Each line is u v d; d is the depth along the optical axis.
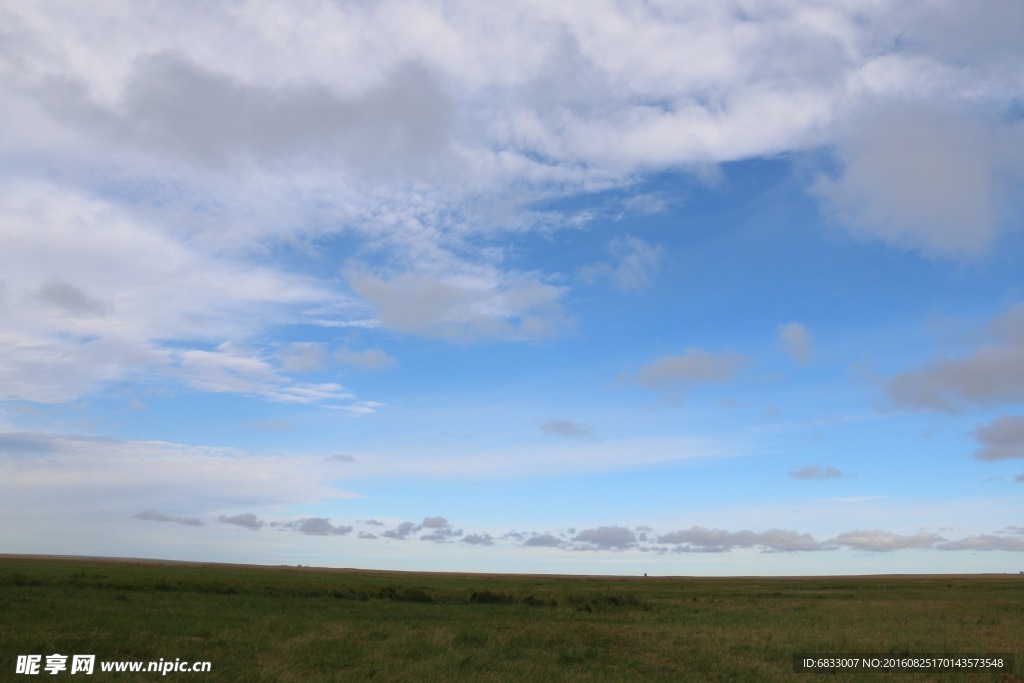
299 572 122.50
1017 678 23.83
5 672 19.52
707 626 37.66
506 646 27.19
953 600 63.41
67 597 39.66
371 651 24.91
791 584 110.19
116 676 19.75
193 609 37.06
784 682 22.33
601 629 33.59
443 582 93.19
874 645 28.78
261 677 20.33
